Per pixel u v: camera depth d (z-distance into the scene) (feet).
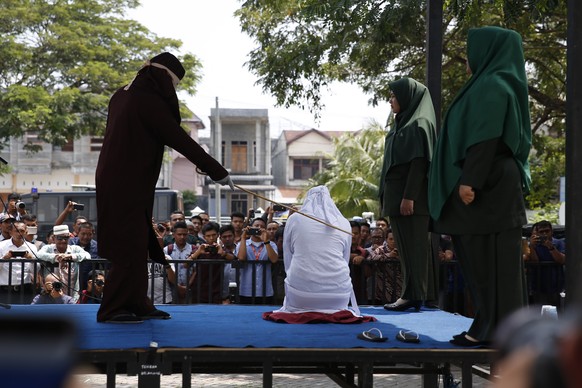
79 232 38.99
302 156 196.85
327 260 20.62
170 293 31.81
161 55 18.81
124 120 18.16
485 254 15.84
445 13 52.90
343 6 49.03
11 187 152.46
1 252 33.45
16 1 91.56
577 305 3.29
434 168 16.60
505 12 37.42
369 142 117.50
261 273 31.81
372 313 22.00
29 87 89.81
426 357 15.21
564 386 3.18
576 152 16.70
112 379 14.70
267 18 59.00
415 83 22.41
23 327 3.25
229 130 184.55
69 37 91.81
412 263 22.11
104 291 18.30
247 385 32.94
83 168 153.28
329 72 62.03
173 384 32.94
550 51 59.26
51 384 3.14
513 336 3.44
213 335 16.56
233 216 43.14
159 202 97.04
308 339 16.22
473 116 15.46
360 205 110.42
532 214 98.07
